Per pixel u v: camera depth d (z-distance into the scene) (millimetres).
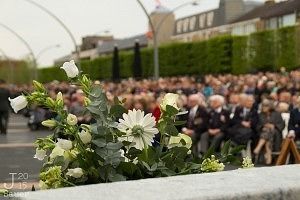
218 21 107125
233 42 55312
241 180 2070
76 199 1739
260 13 82188
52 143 2855
